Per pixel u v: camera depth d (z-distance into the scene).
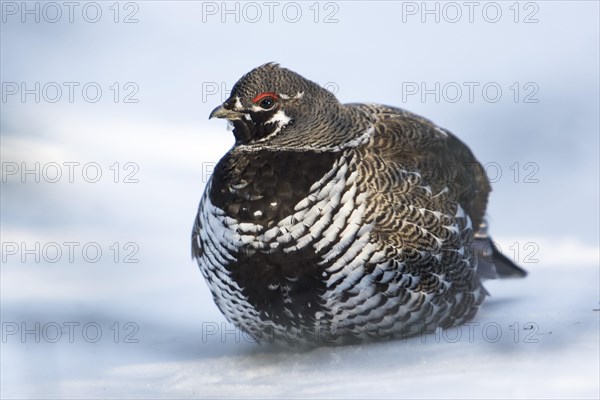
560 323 10.81
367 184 11.20
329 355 10.95
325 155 11.30
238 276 11.19
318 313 11.12
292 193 11.02
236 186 11.13
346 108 11.96
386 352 10.75
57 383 10.45
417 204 11.36
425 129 12.44
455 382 8.89
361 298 11.08
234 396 9.59
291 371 10.49
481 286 12.27
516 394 8.34
